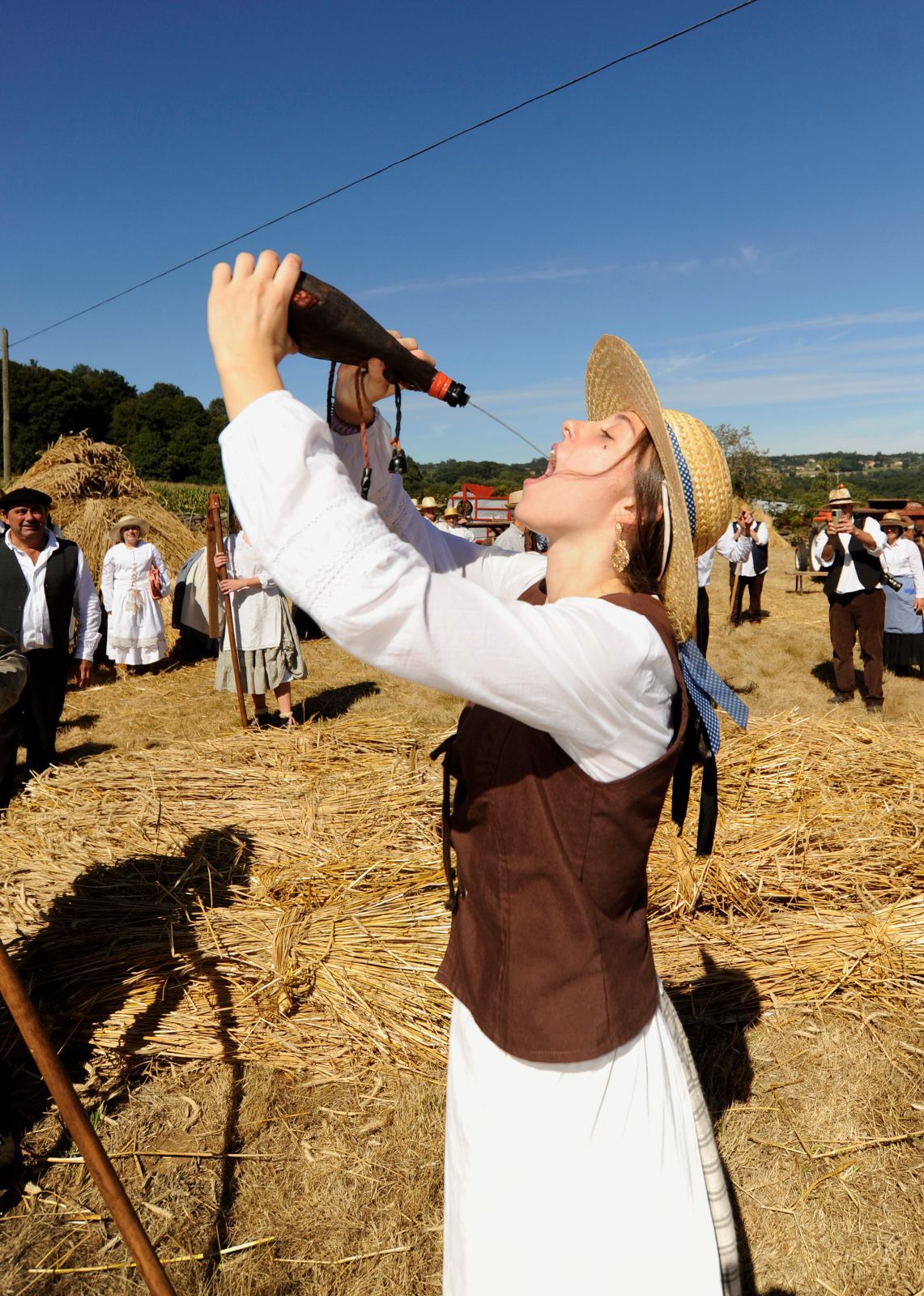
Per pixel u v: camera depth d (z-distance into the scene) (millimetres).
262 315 954
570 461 1199
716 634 10906
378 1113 2572
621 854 1107
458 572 1598
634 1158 1138
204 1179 2348
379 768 4809
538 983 1120
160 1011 2852
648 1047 1183
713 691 1305
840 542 7555
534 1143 1126
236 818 4152
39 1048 1262
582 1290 1120
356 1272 2092
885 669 8883
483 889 1170
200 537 12609
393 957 3006
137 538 9000
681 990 2990
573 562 1218
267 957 3043
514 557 1605
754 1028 2875
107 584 8953
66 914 3299
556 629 947
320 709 7383
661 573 1187
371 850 3779
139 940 3141
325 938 3088
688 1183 1192
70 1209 2258
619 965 1147
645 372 1133
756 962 3100
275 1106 2600
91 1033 2764
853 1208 2242
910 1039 2814
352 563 842
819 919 3289
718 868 3457
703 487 1318
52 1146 2447
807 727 5133
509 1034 1135
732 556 11781
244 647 6652
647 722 1052
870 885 3510
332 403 1256
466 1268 1169
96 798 4426
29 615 5387
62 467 11906
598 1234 1121
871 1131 2482
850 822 3922
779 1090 2637
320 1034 2820
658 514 1174
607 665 960
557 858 1092
